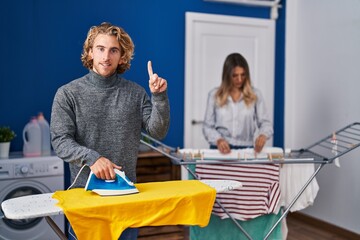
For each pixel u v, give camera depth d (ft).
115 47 5.14
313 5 12.04
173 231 10.87
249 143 9.60
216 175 7.89
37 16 10.71
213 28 12.41
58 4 10.89
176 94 12.18
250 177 7.88
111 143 5.33
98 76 5.26
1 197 9.05
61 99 5.14
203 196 5.16
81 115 5.20
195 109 12.33
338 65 11.10
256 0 12.78
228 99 9.48
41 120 10.19
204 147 12.45
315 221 11.87
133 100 5.49
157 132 5.45
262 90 13.03
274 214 8.07
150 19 11.80
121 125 5.34
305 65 12.43
